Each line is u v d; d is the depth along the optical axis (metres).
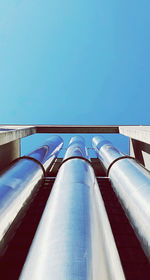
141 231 3.16
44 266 1.75
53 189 3.60
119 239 3.72
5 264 3.09
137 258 3.30
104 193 5.65
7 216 2.92
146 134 6.36
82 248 1.91
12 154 9.12
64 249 1.89
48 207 2.87
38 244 2.09
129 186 3.94
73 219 2.32
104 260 1.93
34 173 4.75
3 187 3.37
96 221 2.45
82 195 2.94
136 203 3.43
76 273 1.65
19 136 7.11
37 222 4.14
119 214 4.53
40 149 7.10
